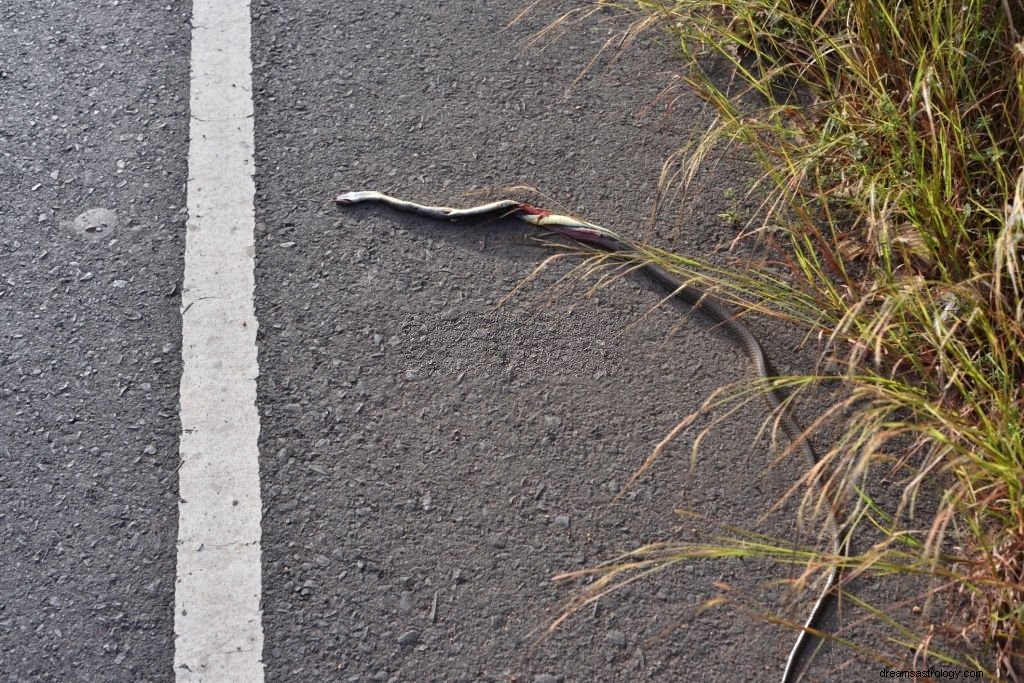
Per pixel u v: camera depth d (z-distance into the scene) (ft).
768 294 11.60
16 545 10.11
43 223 12.78
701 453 10.78
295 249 12.53
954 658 9.27
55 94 14.21
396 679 9.27
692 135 13.75
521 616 9.64
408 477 10.59
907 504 10.23
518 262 12.51
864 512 9.71
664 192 13.14
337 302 12.03
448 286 12.25
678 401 11.20
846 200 12.54
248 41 14.90
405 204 12.91
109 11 15.35
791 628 9.56
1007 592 9.15
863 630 9.51
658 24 15.03
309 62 14.65
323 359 11.52
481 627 9.58
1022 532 9.14
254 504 10.39
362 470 10.64
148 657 9.42
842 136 12.16
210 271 12.31
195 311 11.94
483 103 14.16
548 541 10.14
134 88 14.29
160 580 9.89
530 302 12.10
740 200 12.99
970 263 11.09
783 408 10.44
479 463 10.70
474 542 10.13
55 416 11.07
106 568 9.97
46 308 11.96
